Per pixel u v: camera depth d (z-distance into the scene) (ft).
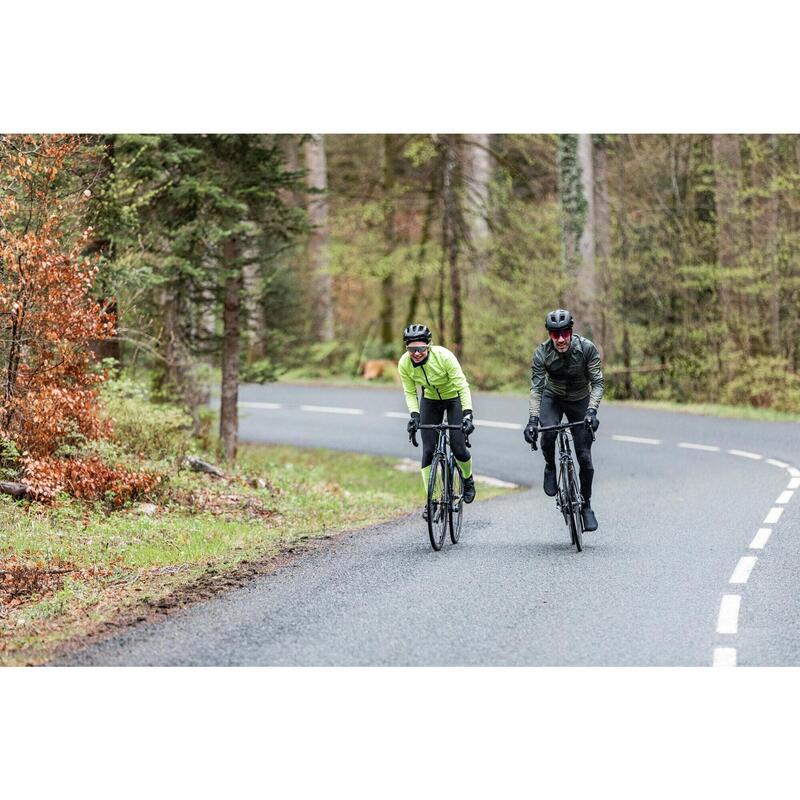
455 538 89.97
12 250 95.35
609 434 179.42
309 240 291.99
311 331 295.48
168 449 120.57
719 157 222.48
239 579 76.43
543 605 68.03
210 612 67.46
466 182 267.18
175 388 155.33
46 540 85.76
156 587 74.59
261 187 146.10
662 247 237.45
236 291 153.17
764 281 221.05
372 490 145.28
